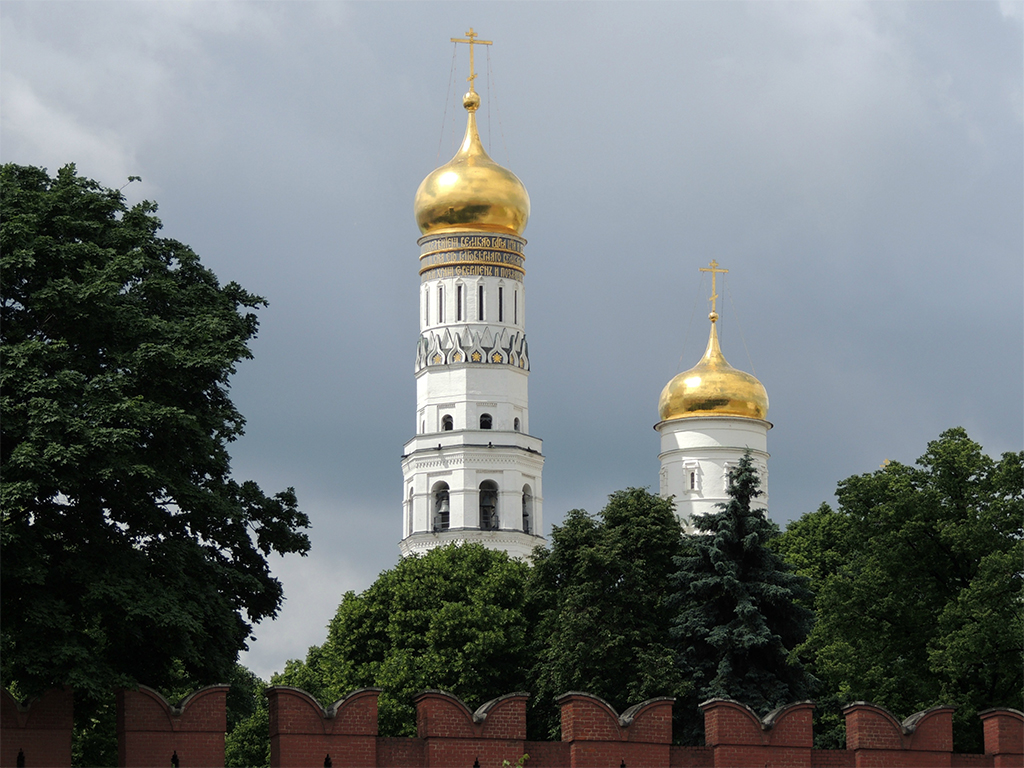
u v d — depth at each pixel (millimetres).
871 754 65125
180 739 60188
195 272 77312
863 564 84625
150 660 69812
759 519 93625
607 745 62969
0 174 73375
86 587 66000
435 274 163375
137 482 66438
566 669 97438
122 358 68312
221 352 70750
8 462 63875
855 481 85500
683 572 93875
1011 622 76562
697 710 91438
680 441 168000
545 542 162250
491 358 161875
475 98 165375
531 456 162375
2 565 63812
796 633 91938
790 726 64688
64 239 71250
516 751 62250
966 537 80750
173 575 68562
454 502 160000
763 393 168875
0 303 69438
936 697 80125
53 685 62938
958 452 83750
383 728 106375
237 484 74625
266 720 115188
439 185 162875
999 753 66125
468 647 109562
